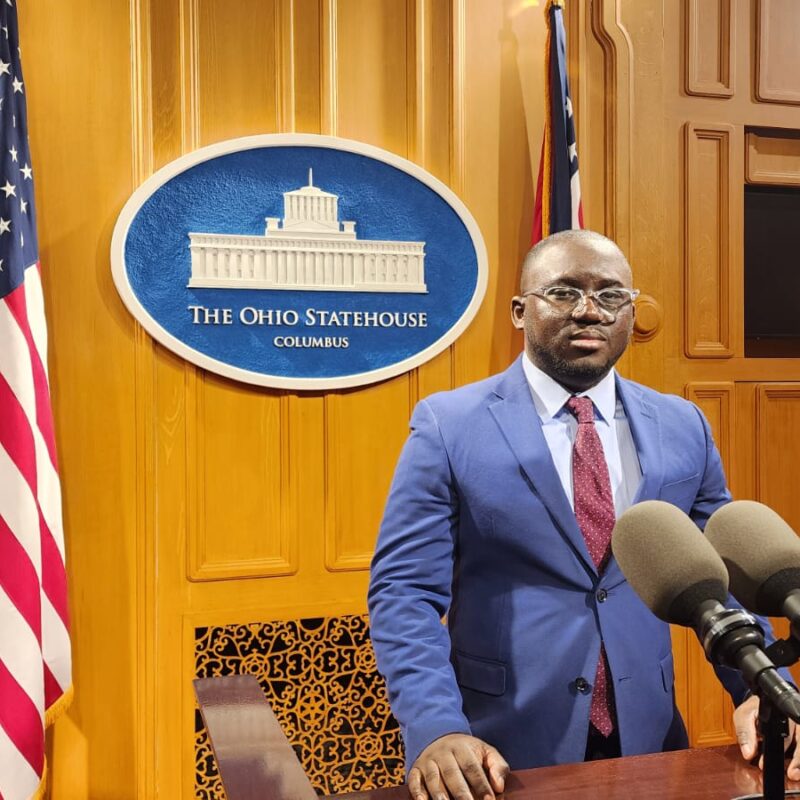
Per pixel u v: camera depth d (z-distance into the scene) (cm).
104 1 245
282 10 259
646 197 288
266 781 97
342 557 267
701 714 298
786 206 313
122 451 249
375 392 270
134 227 247
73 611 246
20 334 217
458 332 271
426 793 99
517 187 278
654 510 86
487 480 140
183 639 255
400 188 268
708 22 297
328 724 268
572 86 283
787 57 305
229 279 255
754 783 102
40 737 212
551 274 140
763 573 80
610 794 99
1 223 219
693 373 300
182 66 251
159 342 250
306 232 261
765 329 312
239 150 254
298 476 263
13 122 223
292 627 265
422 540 137
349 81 266
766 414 310
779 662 75
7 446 213
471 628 141
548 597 137
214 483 258
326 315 263
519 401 146
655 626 140
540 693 133
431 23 271
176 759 255
